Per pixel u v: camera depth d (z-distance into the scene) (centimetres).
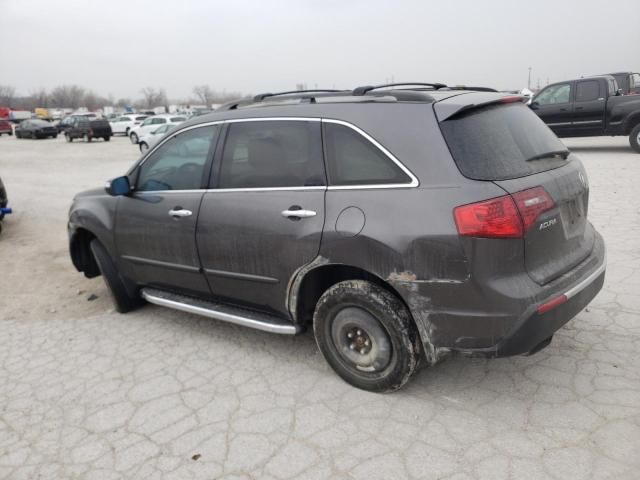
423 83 381
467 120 296
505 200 271
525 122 328
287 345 409
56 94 14038
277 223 339
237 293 381
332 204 317
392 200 295
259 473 274
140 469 284
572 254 316
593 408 301
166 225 408
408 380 317
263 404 333
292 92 409
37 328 482
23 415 342
